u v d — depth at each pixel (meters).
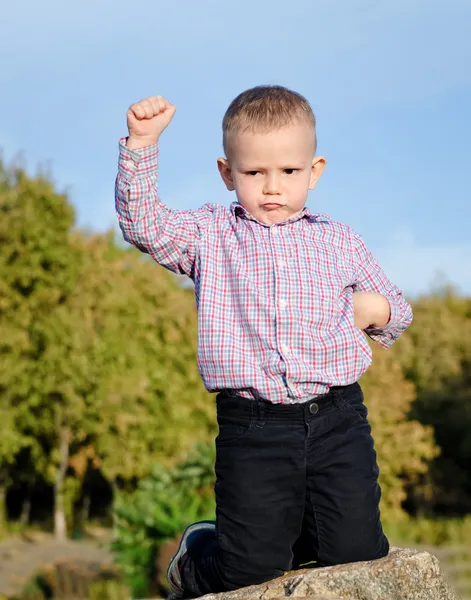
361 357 2.82
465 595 8.79
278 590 2.65
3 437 17.25
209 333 2.80
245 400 2.74
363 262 3.06
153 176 2.88
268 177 2.87
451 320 23.83
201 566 2.91
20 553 16.08
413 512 21.14
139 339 18.69
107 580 11.03
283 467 2.71
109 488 21.22
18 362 17.42
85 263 18.38
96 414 17.80
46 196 17.84
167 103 2.87
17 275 17.36
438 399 22.27
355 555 2.76
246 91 3.01
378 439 18.39
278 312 2.76
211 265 2.89
